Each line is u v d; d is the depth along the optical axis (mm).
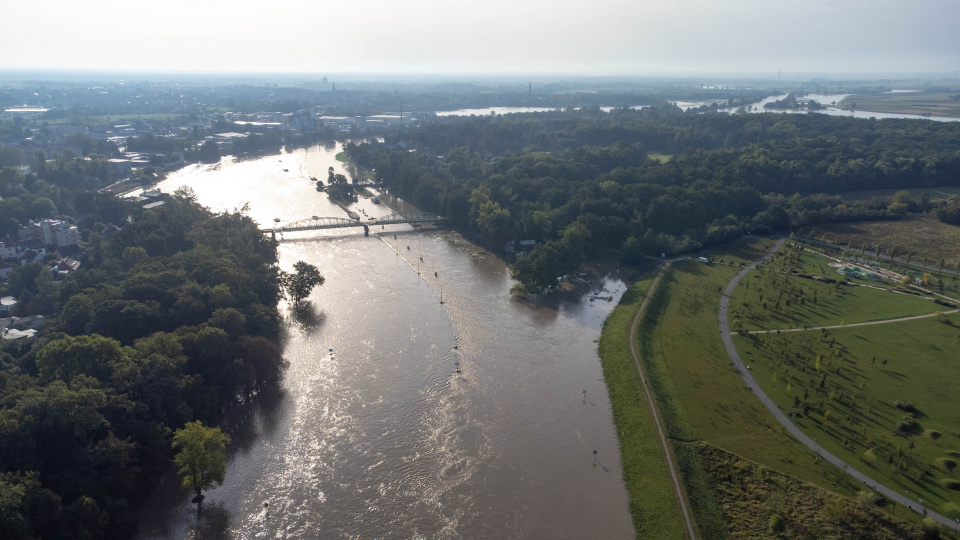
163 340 145125
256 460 131375
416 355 176250
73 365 131875
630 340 182500
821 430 138125
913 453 128375
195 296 176000
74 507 103188
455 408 150500
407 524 113250
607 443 138750
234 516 115875
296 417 146500
